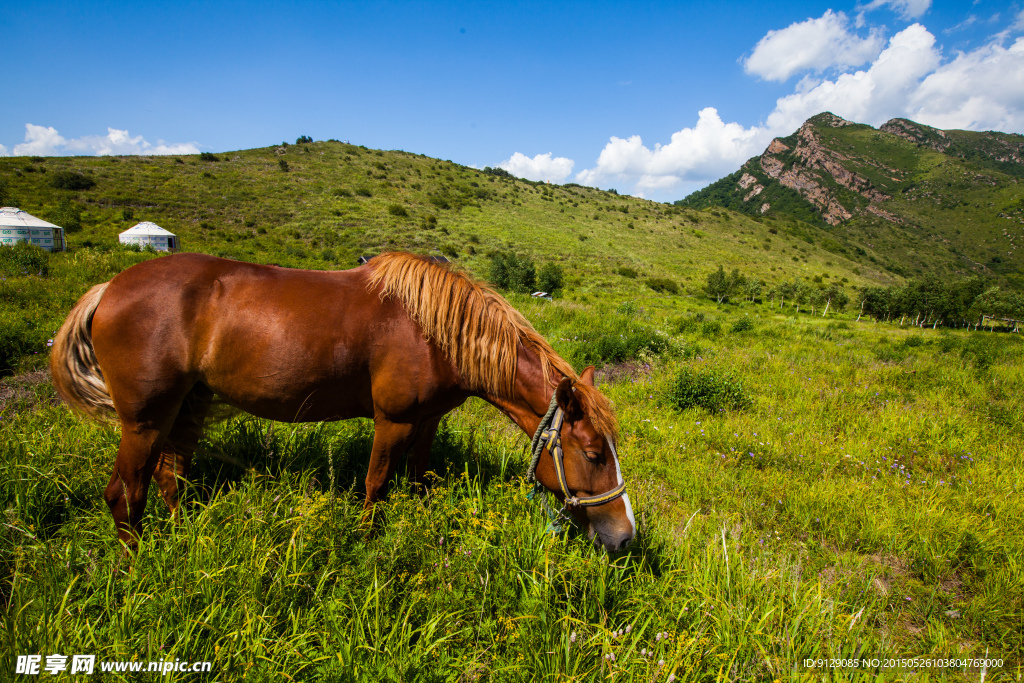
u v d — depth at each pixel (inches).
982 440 195.6
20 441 105.8
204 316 90.5
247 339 89.9
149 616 66.2
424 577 79.0
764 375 293.9
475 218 2987.2
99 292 93.2
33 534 81.5
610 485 88.4
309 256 1769.2
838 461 167.6
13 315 225.1
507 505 99.0
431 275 98.5
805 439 183.3
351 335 93.1
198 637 64.1
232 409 106.3
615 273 2310.5
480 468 122.6
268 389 91.9
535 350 100.7
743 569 92.9
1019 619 96.0
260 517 84.3
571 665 68.6
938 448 185.9
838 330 811.4
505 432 159.6
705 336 483.2
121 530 86.8
